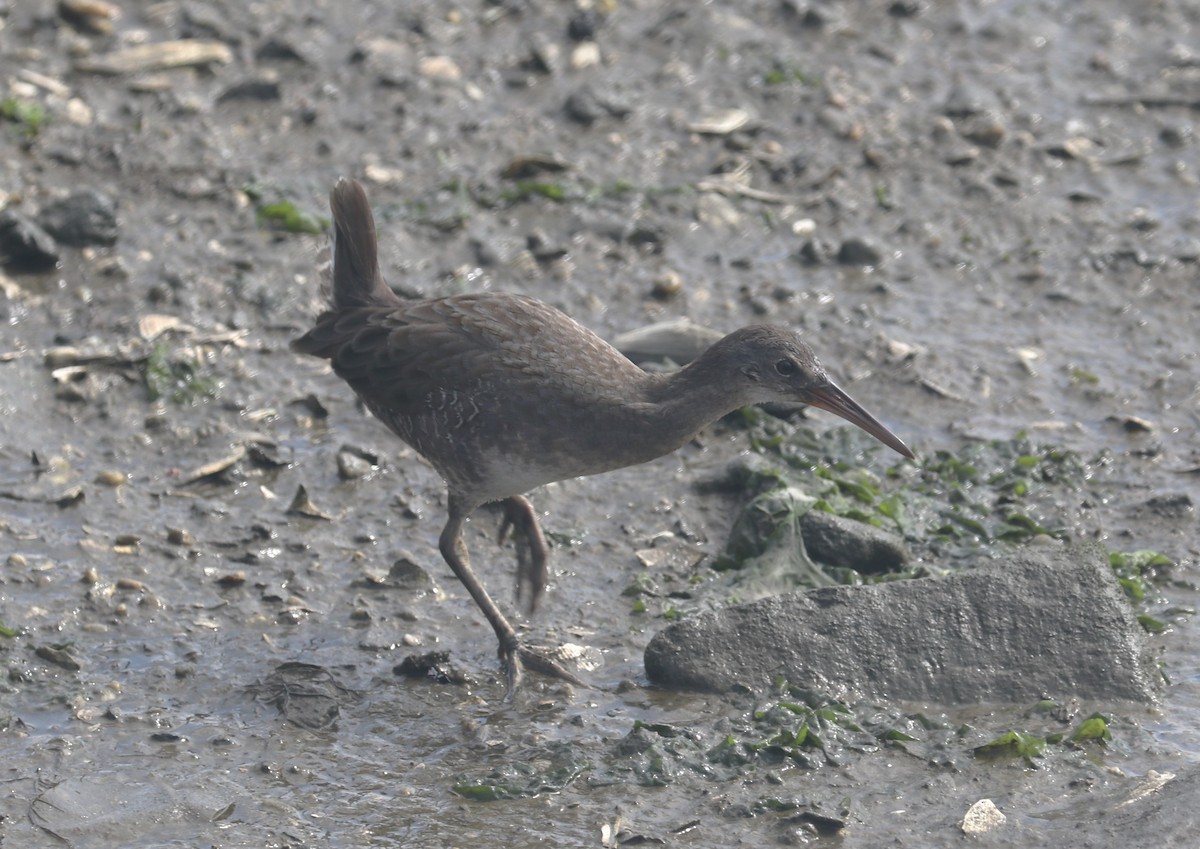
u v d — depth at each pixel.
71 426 14.48
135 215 17.11
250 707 11.30
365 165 18.19
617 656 11.92
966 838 9.84
